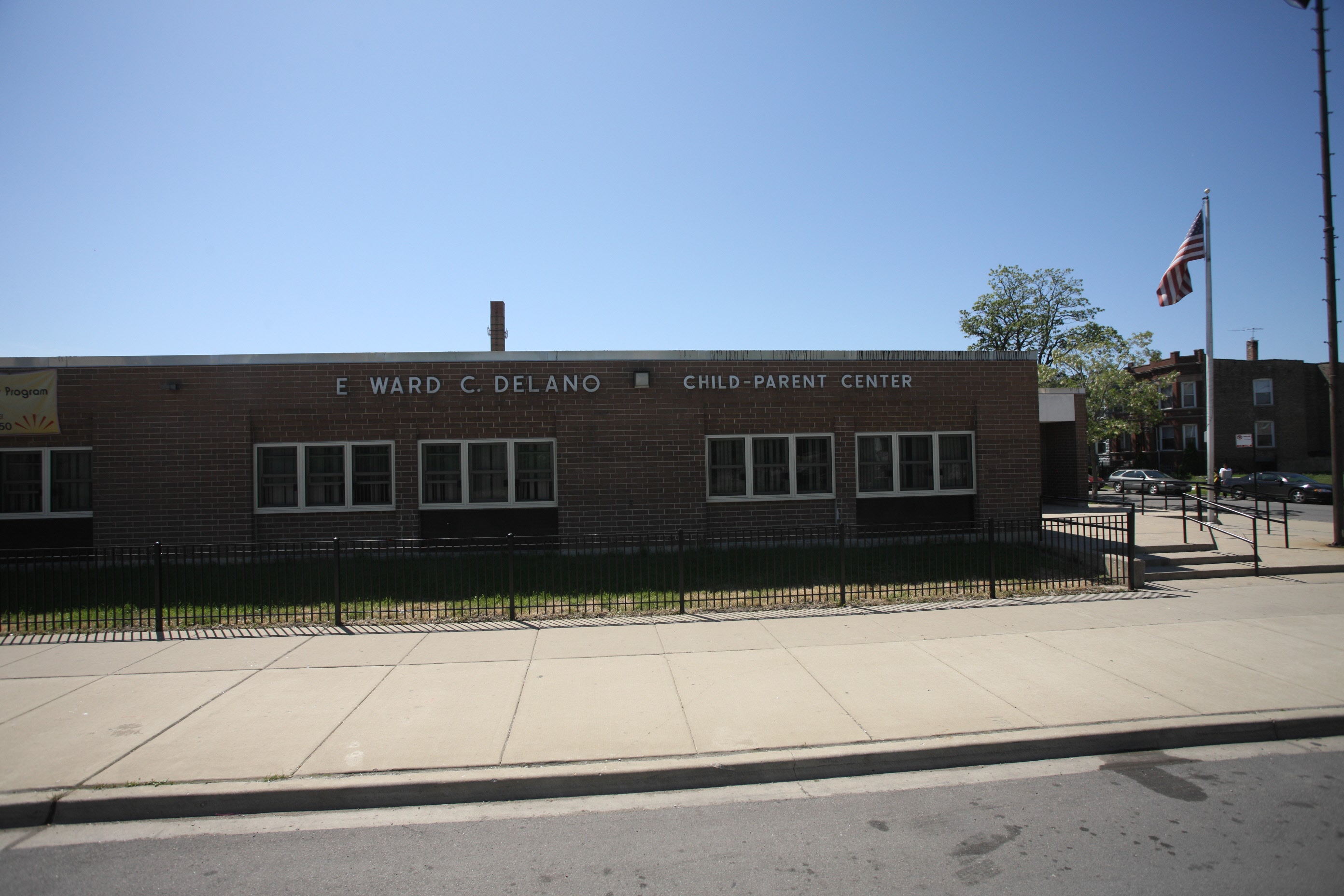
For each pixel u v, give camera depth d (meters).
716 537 14.91
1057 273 49.59
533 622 9.52
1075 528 15.38
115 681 7.30
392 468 14.88
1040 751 5.71
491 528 15.06
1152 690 6.75
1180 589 11.28
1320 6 15.53
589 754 5.54
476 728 6.05
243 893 4.07
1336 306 15.48
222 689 7.02
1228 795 5.08
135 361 14.48
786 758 5.44
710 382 15.45
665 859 4.37
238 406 14.62
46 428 14.38
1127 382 41.94
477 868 4.30
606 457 15.20
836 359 15.80
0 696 6.88
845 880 4.11
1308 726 6.07
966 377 16.14
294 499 14.80
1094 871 4.16
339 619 9.47
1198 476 44.88
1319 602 10.30
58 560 11.07
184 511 14.50
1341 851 4.34
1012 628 8.95
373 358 14.88
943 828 4.69
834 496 15.66
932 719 6.12
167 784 5.13
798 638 8.61
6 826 4.88
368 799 5.09
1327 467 46.88
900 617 9.55
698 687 6.95
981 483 16.06
